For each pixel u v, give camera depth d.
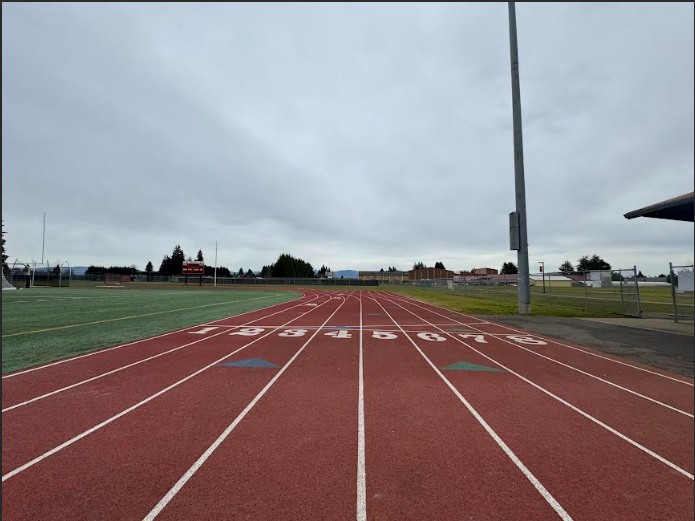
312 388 5.21
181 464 3.12
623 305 14.85
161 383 5.39
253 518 2.46
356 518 2.47
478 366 6.52
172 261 98.56
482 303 22.00
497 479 2.94
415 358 7.14
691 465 3.18
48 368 6.18
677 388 5.32
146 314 14.55
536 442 3.59
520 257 15.49
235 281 71.69
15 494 2.68
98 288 47.69
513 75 15.98
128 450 3.35
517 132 15.78
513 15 16.22
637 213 10.99
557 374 6.03
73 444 3.46
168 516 2.47
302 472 3.01
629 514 2.53
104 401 4.62
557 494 2.76
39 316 13.40
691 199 8.92
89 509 2.53
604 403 4.69
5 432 3.71
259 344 8.46
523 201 15.52
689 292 24.05
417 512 2.54
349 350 7.86
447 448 3.45
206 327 11.16
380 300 26.64
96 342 8.46
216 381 5.51
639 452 3.41
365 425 3.95
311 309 18.33
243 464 3.13
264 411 4.34
